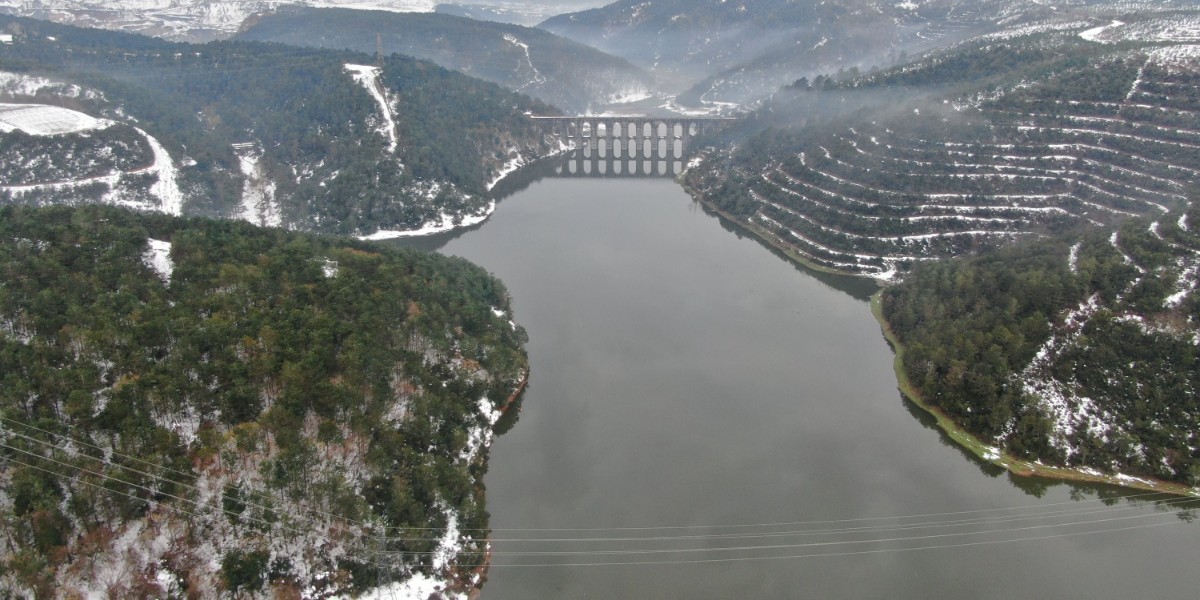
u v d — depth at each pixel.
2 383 101.44
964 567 113.31
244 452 104.75
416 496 112.81
